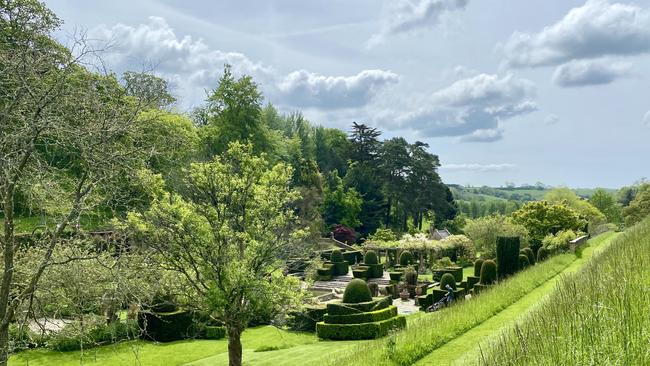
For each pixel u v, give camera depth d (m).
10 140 9.29
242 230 17.84
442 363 11.05
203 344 21.91
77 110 10.23
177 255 16.83
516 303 17.44
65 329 12.16
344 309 21.67
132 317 16.55
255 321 26.20
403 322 22.59
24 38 10.54
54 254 12.30
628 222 61.41
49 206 10.75
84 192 10.21
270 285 16.77
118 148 11.37
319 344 20.20
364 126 78.50
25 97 9.72
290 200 19.16
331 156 86.12
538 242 44.84
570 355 5.66
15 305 9.66
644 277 7.89
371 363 11.80
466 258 52.75
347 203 68.00
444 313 16.09
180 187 19.06
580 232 45.91
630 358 5.10
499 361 6.88
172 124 27.23
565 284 10.25
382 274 45.25
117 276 10.79
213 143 46.12
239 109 47.84
